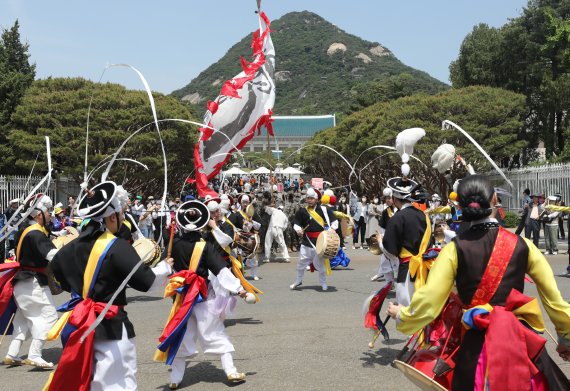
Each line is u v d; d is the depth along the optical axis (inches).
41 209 287.3
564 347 149.8
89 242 177.3
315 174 2455.7
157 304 456.4
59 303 476.7
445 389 141.1
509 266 142.1
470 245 144.5
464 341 144.4
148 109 1240.2
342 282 549.6
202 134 526.9
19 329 291.0
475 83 1656.0
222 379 260.4
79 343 169.5
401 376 258.7
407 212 272.5
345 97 7583.7
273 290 506.9
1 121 1266.0
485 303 142.0
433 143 1290.6
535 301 141.3
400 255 272.4
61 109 1209.4
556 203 732.7
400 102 1581.0
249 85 556.7
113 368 173.6
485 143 1290.6
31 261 283.6
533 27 1505.9
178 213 252.1
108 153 1190.9
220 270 245.4
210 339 249.8
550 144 1519.4
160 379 263.7
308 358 290.2
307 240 503.8
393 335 335.3
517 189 1118.4
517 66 1562.5
